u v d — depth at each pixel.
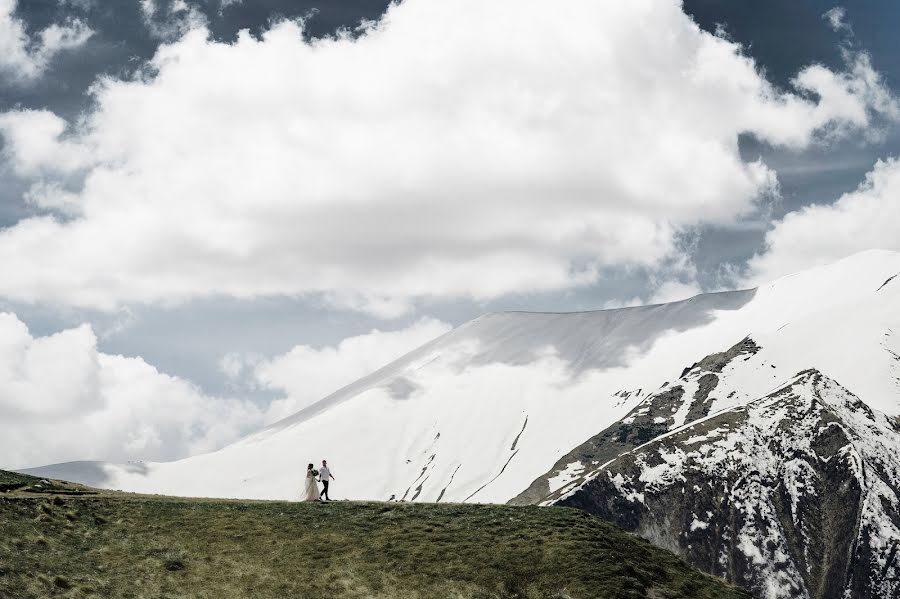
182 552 52.84
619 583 50.56
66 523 55.34
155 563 51.25
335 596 48.69
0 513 54.56
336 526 58.19
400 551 54.22
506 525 58.16
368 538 56.16
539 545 54.69
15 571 47.03
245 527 57.53
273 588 49.22
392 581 50.62
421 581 50.66
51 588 46.12
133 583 48.41
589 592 49.53
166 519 58.38
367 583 50.28
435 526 58.25
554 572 51.53
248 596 48.09
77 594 45.97
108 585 47.75
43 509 56.47
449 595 49.12
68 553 51.03
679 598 51.41
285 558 53.06
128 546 53.28
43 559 49.41
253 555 53.31
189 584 49.03
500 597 49.38
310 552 53.94
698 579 54.97
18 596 44.53
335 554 53.81
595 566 52.09
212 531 56.59
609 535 57.62
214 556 52.91
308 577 50.75
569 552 53.59
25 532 52.41
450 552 54.03
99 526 56.03
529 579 51.06
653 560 56.19
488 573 51.50
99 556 51.47
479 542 55.34
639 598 49.75
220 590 48.62
